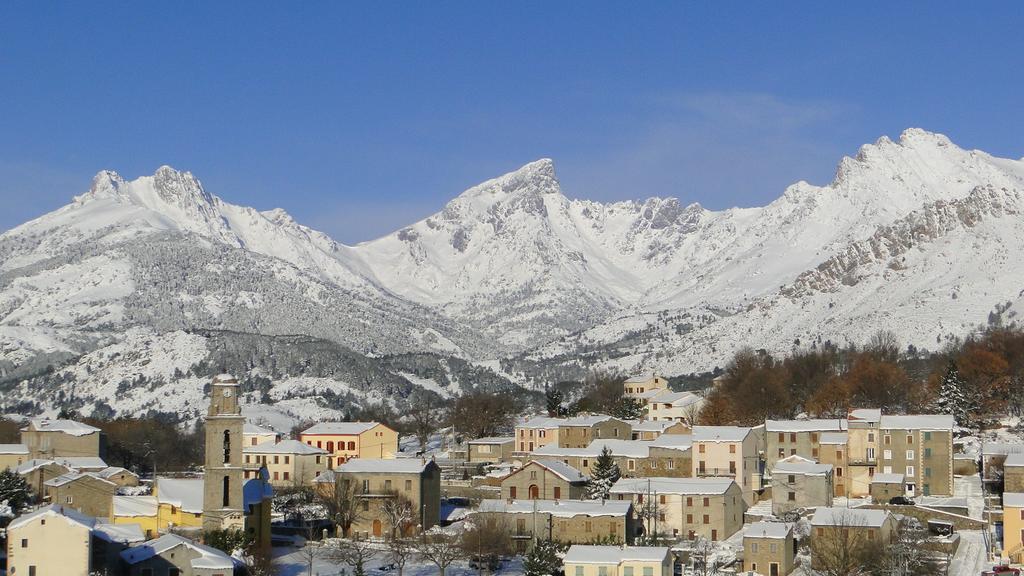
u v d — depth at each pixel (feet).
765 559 649.20
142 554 609.83
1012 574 620.49
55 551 590.96
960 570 644.69
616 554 618.03
